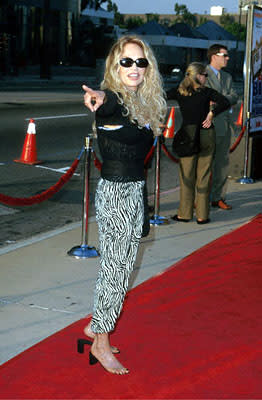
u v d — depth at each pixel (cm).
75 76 5166
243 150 950
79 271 510
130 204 325
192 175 672
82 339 360
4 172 967
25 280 481
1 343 373
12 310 422
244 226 678
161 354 365
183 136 649
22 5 5147
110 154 322
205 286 482
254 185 931
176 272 514
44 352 363
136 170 326
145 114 318
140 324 408
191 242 608
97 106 302
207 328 404
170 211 744
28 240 597
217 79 710
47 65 4147
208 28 7925
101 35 6316
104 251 332
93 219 709
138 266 527
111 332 348
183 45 6869
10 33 4881
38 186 885
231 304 446
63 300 445
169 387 328
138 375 340
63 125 1574
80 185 917
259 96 967
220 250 582
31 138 1056
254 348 376
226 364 355
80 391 321
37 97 2441
